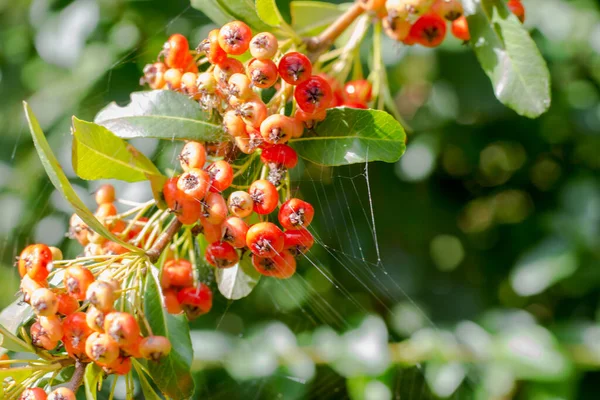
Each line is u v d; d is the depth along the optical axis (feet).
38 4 2.00
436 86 2.08
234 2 1.52
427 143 2.14
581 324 1.83
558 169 2.21
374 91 1.60
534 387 1.78
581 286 2.03
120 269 1.43
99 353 1.39
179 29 1.90
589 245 1.89
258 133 1.44
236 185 1.49
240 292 1.52
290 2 1.66
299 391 1.90
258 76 1.42
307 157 1.45
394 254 2.21
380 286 2.18
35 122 1.39
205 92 1.45
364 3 1.57
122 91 1.94
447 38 2.01
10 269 2.08
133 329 1.39
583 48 1.97
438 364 1.81
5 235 2.07
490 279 2.30
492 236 2.35
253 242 1.43
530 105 1.54
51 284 1.47
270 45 1.42
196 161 1.43
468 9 1.55
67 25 1.96
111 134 1.44
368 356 1.82
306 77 1.43
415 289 2.19
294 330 2.19
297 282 2.09
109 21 2.00
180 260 1.51
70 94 2.10
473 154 2.19
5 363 1.42
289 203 1.44
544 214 2.08
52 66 2.18
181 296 1.50
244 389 1.94
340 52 1.59
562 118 2.08
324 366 1.96
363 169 1.90
